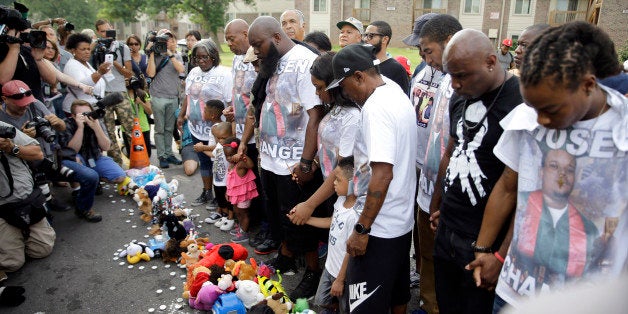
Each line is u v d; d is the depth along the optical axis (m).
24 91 3.77
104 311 3.06
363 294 2.26
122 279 3.45
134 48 7.06
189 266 3.26
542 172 1.55
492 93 1.85
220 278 3.01
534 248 1.58
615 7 16.55
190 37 7.49
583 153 1.42
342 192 2.46
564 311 0.57
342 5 27.84
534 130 1.56
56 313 3.04
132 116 6.19
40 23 5.40
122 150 6.93
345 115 2.51
